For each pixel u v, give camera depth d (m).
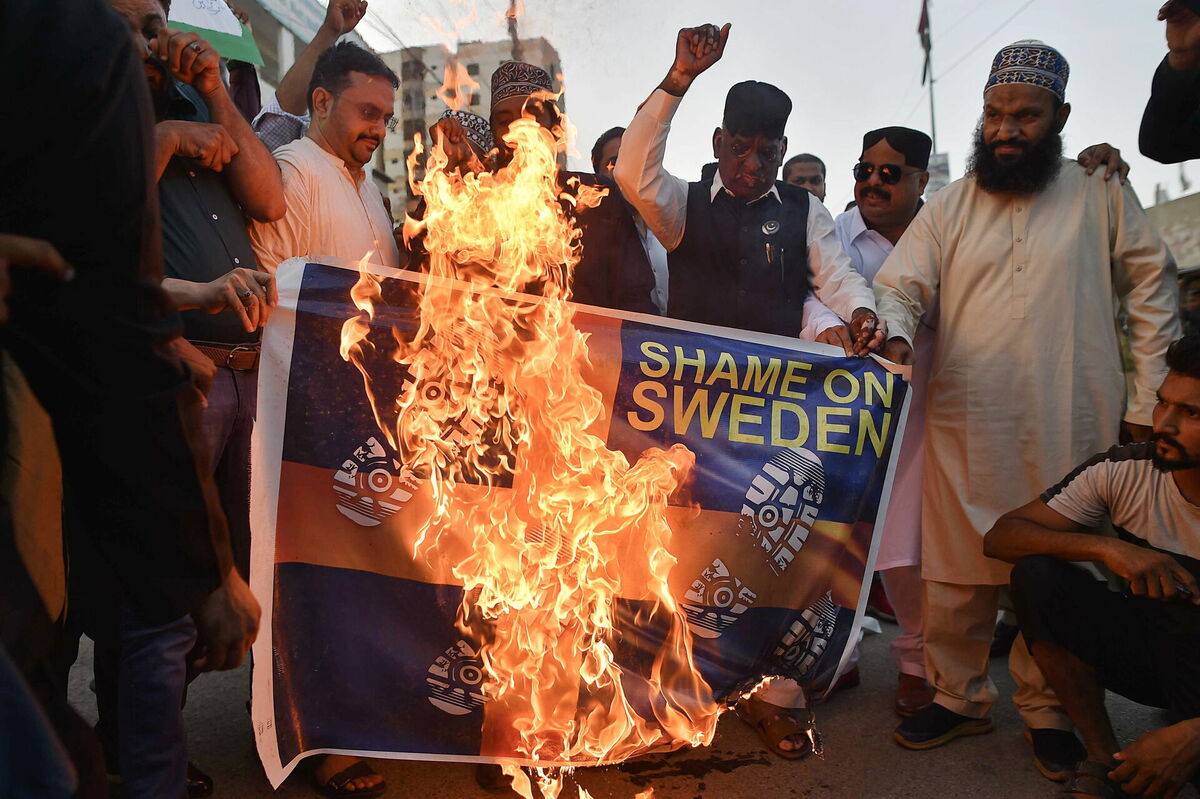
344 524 2.48
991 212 3.00
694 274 3.15
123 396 1.11
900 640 3.22
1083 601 2.56
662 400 2.74
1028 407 2.93
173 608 1.22
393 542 2.51
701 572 2.72
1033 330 2.92
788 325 3.13
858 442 2.85
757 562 2.76
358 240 2.90
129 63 1.06
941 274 3.08
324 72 2.91
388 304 2.55
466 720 2.54
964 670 2.97
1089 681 2.57
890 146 3.48
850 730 3.04
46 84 0.98
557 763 2.58
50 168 1.00
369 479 2.50
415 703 2.52
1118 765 2.48
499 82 3.12
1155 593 2.41
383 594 2.51
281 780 2.42
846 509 2.83
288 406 2.45
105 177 1.03
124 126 1.04
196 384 1.35
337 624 2.48
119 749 2.13
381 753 2.50
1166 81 2.83
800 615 2.80
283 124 3.49
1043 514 2.70
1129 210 2.93
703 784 2.67
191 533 1.20
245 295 2.09
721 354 2.80
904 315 2.99
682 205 3.14
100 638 2.17
